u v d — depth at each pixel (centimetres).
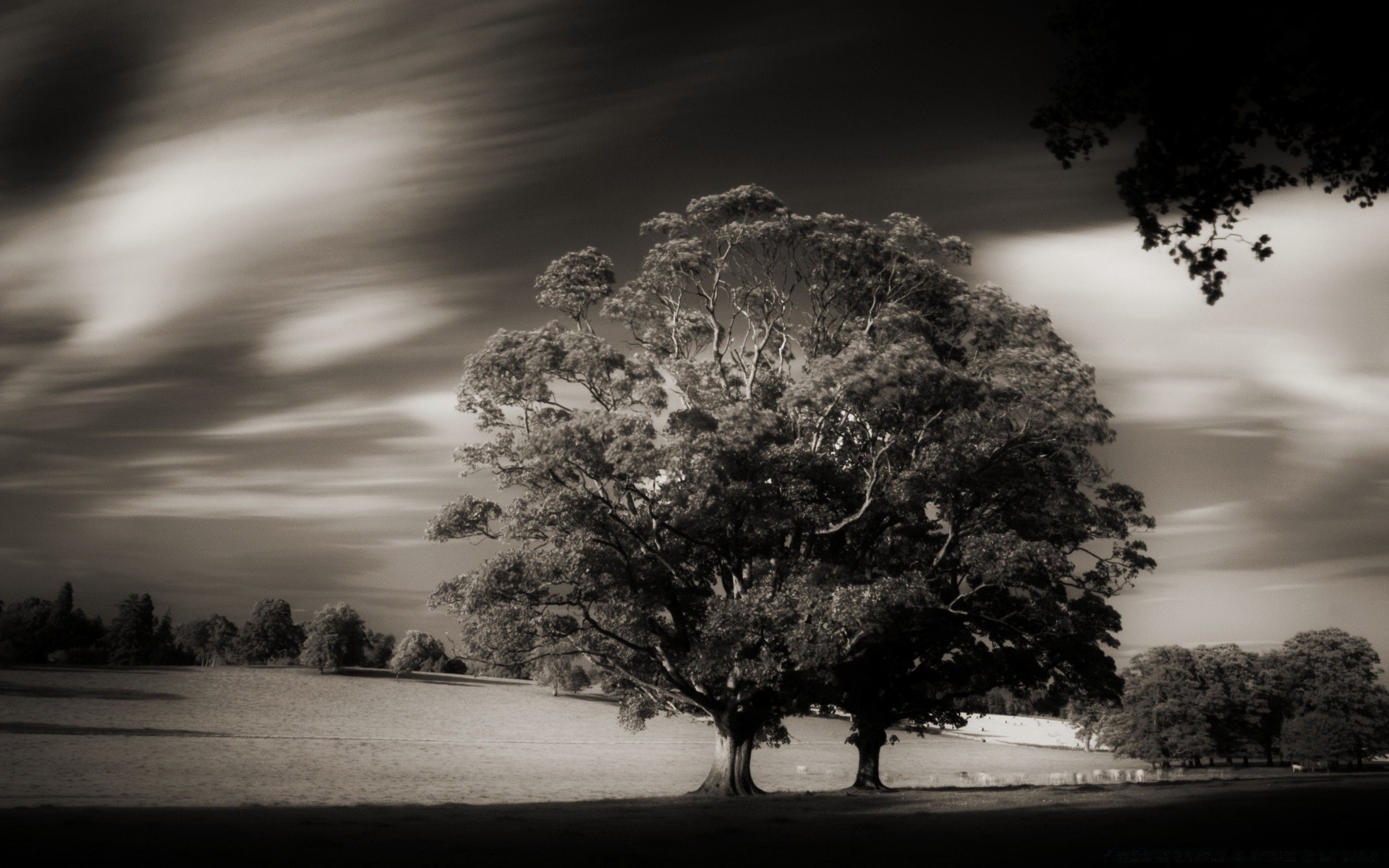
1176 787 3369
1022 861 1481
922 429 3675
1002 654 4306
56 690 12750
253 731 10956
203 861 1470
